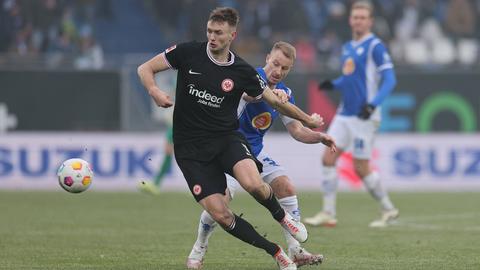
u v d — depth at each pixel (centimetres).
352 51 4359
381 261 2931
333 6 8381
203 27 7988
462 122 6706
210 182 2491
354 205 5431
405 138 6638
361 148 4294
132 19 8388
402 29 8388
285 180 2838
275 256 2494
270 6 8175
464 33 8569
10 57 6406
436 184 6681
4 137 6394
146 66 2534
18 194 5903
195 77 2502
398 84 6631
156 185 5750
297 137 2777
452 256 3066
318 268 2753
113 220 4372
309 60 7469
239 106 2777
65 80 6425
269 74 2769
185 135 2536
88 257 2994
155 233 3800
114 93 6481
